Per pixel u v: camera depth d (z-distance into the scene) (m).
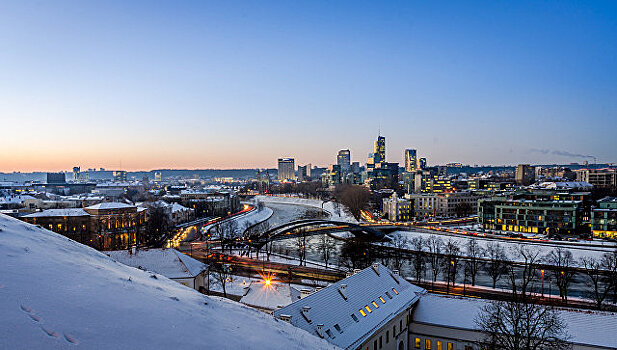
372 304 60.97
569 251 145.50
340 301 57.41
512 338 53.31
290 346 20.23
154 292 20.00
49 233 24.95
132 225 173.62
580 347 52.84
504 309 59.97
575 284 115.69
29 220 152.12
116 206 170.38
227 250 172.00
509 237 187.25
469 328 61.62
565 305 93.88
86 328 13.73
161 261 77.44
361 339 51.12
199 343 15.91
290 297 68.69
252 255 161.12
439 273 130.38
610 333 54.12
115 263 25.30
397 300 65.75
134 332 14.74
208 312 20.44
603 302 97.00
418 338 65.69
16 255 17.41
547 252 152.12
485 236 192.12
